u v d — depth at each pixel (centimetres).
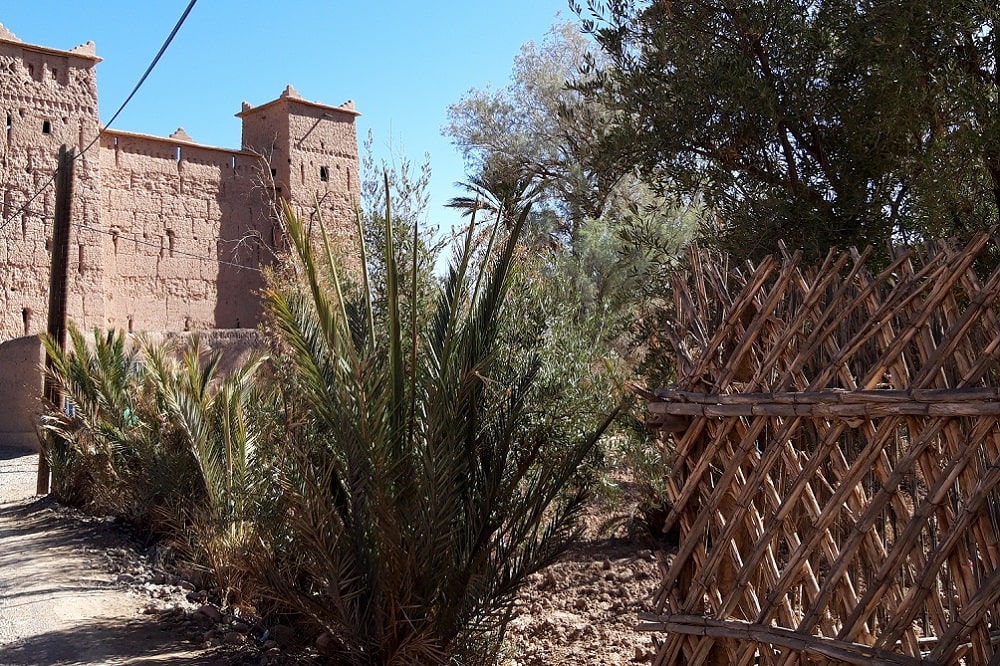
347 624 517
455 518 521
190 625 671
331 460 538
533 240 870
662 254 787
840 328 380
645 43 728
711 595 366
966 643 319
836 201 643
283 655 598
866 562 395
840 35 642
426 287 680
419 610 510
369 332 542
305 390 563
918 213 598
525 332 762
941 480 308
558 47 2447
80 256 2961
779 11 645
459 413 514
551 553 541
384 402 495
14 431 2375
